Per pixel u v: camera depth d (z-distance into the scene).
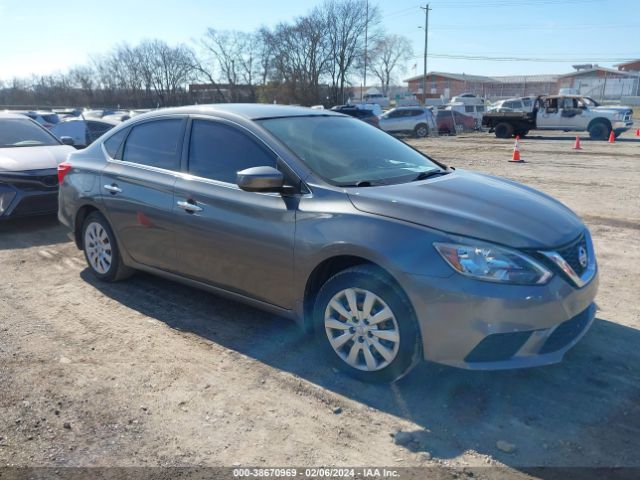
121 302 4.88
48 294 5.10
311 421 3.14
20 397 3.38
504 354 3.10
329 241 3.41
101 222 5.14
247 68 68.94
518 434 3.00
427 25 55.28
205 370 3.71
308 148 3.97
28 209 7.33
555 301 3.07
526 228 3.23
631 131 30.17
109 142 5.19
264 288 3.89
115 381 3.57
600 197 9.94
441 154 19.30
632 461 2.78
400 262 3.15
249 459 2.83
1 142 8.23
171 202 4.36
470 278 3.03
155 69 69.19
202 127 4.39
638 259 6.04
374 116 30.09
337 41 64.69
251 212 3.83
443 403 3.29
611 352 3.89
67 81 67.00
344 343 3.54
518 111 27.55
